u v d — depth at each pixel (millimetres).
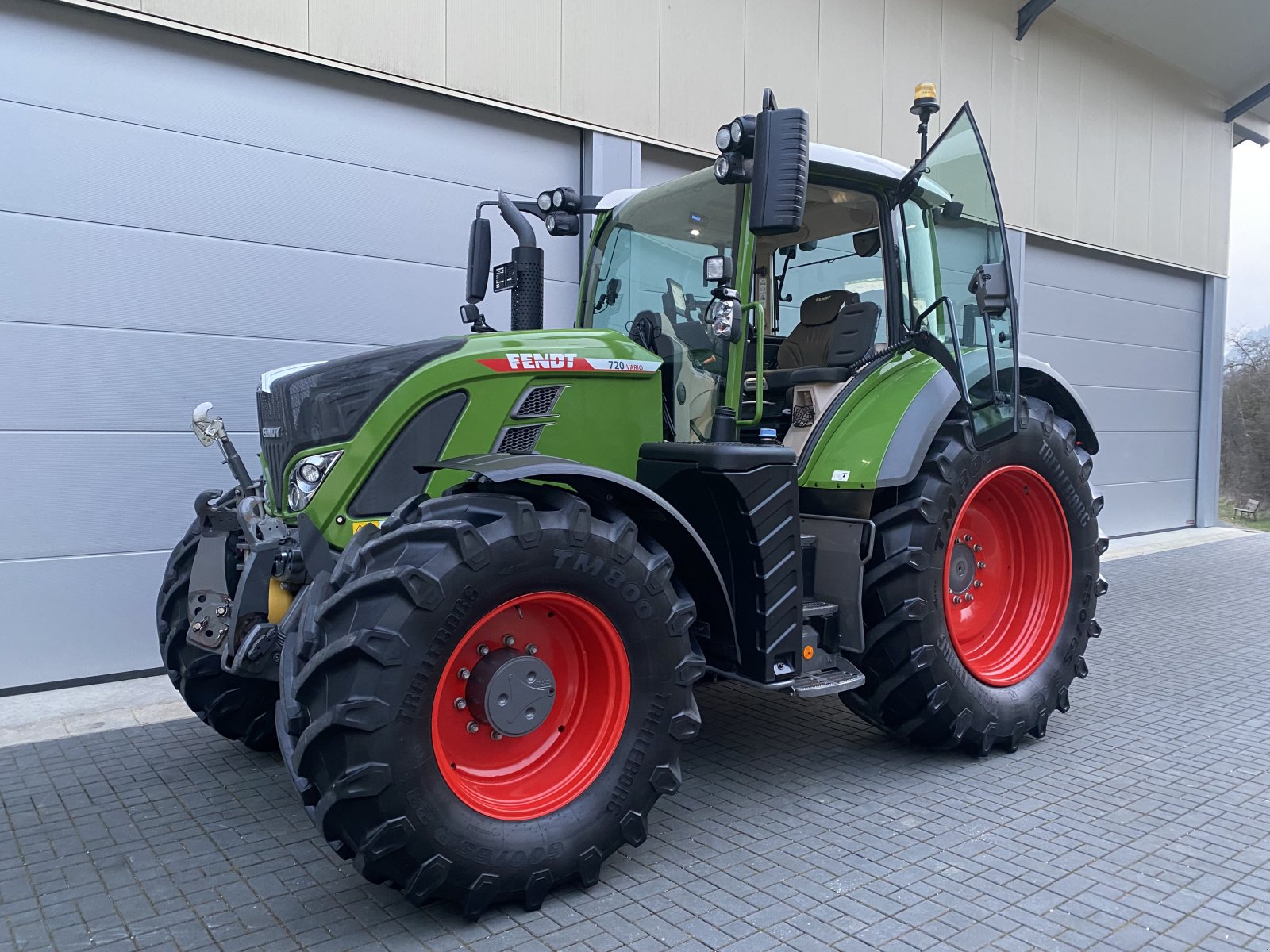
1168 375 11359
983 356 3564
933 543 3438
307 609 2600
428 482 2863
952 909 2484
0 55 4316
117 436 4672
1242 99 11508
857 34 7539
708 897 2559
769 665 3006
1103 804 3205
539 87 5816
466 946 2318
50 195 4449
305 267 5176
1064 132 9523
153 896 2588
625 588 2594
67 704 4363
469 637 2453
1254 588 7715
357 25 5137
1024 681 3818
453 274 5703
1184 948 2305
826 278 3898
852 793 3318
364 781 2232
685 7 6449
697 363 3373
